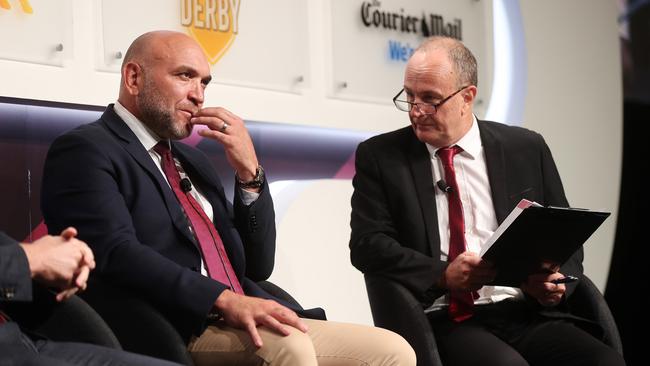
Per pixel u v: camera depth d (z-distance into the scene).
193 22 7.05
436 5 8.80
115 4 6.62
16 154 6.30
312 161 8.02
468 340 5.73
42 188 5.22
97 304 4.74
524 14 9.52
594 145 10.05
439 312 6.02
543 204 6.31
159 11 6.87
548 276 5.69
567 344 5.73
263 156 7.71
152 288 4.82
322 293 7.97
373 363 5.04
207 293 4.86
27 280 3.95
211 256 5.37
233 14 7.29
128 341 4.68
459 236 6.04
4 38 6.07
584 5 10.09
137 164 5.31
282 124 7.64
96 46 6.54
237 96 7.27
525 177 6.27
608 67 10.24
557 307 6.04
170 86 5.53
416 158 6.22
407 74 6.14
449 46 6.16
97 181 5.07
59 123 6.53
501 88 9.33
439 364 5.48
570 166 9.82
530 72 9.52
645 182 10.69
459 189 6.19
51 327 4.45
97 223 4.96
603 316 5.90
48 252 4.12
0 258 3.91
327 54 7.95
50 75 6.27
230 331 5.00
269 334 4.85
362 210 6.18
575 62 9.95
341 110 8.01
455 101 6.09
